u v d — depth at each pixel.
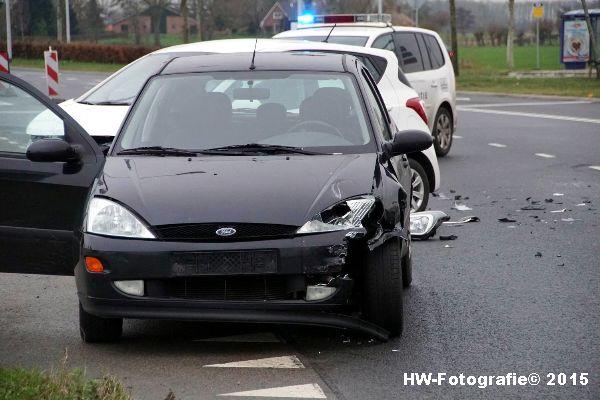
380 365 11.57
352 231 11.83
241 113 14.13
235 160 13.09
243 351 12.20
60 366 11.62
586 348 12.23
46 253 13.40
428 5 143.50
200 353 12.13
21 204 13.41
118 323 12.54
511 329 13.11
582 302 14.57
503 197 25.06
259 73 14.66
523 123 45.75
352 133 13.80
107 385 9.92
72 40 166.88
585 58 94.56
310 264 11.66
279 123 13.93
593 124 44.56
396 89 22.89
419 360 11.76
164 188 12.26
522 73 92.88
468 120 48.00
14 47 136.00
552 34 153.38
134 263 11.65
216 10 142.88
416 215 19.84
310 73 14.66
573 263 17.34
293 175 12.53
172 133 13.84
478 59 126.31
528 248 18.72
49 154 12.84
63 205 13.34
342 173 12.61
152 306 11.70
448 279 16.22
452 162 32.41
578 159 32.41
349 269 11.89
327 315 11.82
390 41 31.47
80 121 21.33
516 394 10.55
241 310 11.63
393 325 12.45
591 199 24.56
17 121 13.52
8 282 16.27
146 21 173.75
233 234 11.66
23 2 166.62
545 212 22.83
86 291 11.91
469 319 13.65
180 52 23.67
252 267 11.62
